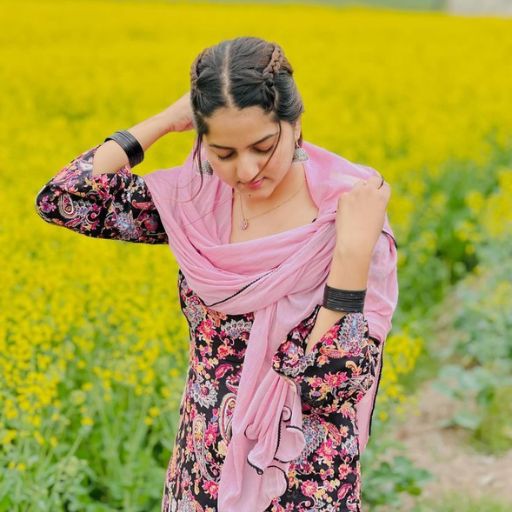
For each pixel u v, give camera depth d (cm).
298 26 1664
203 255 243
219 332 246
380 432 430
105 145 262
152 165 712
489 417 502
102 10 1786
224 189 249
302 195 243
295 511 243
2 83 1041
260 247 234
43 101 1013
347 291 224
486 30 1622
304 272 232
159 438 416
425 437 504
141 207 257
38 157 717
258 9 2144
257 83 211
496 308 559
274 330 235
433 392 548
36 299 456
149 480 400
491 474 464
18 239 530
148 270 500
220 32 1566
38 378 371
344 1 3638
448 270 700
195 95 216
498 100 1002
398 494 442
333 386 229
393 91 1027
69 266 505
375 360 237
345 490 244
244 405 239
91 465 420
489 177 831
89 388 394
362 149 818
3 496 356
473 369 568
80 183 253
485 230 649
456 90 1003
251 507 243
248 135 214
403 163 762
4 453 405
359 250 223
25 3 1836
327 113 879
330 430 243
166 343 416
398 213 648
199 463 253
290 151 223
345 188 237
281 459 237
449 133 834
